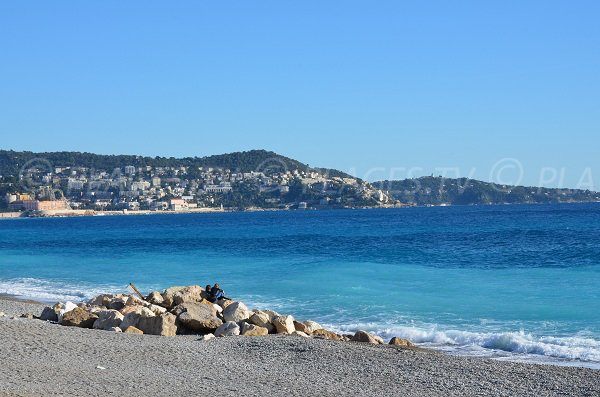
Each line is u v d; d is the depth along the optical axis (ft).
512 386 47.06
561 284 107.24
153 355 55.16
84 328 71.10
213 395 41.91
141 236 322.55
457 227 322.55
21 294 117.08
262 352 57.72
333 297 99.71
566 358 61.26
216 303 82.94
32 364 48.42
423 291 103.76
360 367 52.47
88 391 40.63
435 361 54.70
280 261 162.71
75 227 487.61
